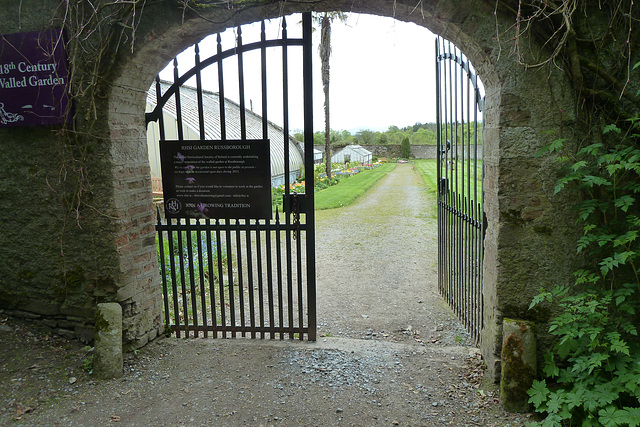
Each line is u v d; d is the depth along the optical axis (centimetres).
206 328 432
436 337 470
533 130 320
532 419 303
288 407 320
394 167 3778
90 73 350
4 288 407
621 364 284
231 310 428
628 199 284
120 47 343
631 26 299
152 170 1370
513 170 327
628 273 320
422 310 548
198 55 388
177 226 417
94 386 341
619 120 306
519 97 318
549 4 291
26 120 365
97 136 358
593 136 311
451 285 543
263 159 393
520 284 337
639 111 304
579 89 304
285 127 389
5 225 395
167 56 378
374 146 5119
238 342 423
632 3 294
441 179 588
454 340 459
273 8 340
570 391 298
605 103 306
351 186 2030
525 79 315
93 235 374
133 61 352
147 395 333
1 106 367
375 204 1496
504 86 319
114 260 375
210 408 318
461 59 451
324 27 1964
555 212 325
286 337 450
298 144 2431
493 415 310
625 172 308
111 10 343
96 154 361
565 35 283
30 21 358
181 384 349
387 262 775
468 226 465
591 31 305
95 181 365
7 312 411
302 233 1023
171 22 342
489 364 359
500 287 340
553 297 332
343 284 660
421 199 1595
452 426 299
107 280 379
